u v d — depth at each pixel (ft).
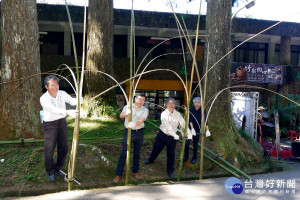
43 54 48.49
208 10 22.21
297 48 57.52
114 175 14.71
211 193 12.03
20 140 15.89
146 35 51.01
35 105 17.20
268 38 55.01
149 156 17.30
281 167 20.79
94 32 25.81
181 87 49.21
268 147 27.89
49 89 11.57
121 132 21.11
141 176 14.97
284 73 48.42
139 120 13.38
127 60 47.62
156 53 51.34
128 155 12.94
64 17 40.52
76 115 11.03
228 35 21.71
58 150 13.16
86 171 14.46
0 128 16.80
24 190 12.53
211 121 21.42
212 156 18.65
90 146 15.92
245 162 19.60
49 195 11.44
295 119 43.16
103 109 25.45
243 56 55.36
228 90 21.84
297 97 45.96
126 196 11.30
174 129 14.61
